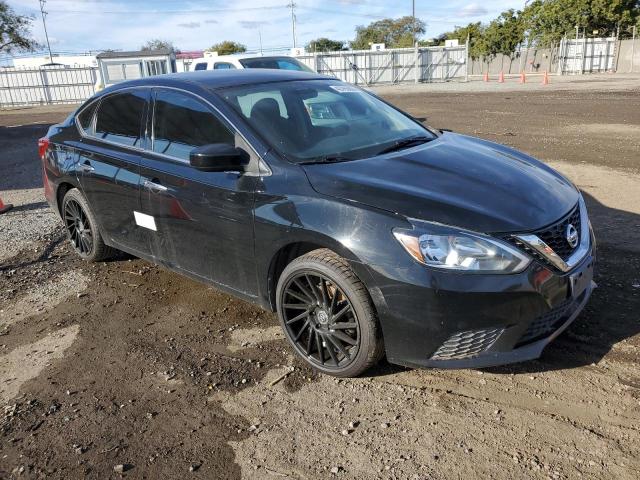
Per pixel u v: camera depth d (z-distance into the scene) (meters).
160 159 4.08
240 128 3.59
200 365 3.55
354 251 2.93
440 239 2.79
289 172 3.31
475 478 2.49
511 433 2.74
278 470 2.64
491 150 3.91
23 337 4.09
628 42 37.56
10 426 3.08
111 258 5.39
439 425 2.84
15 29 39.62
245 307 4.29
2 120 23.75
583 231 3.25
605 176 7.44
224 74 4.31
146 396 3.28
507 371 3.23
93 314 4.36
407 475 2.54
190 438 2.90
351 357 3.17
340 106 4.18
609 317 3.70
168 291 4.68
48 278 5.13
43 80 34.09
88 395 3.32
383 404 3.04
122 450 2.85
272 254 3.35
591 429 2.72
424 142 3.98
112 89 4.79
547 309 2.88
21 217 7.21
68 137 5.12
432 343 2.86
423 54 35.91
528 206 3.02
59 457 2.82
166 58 21.36
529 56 45.91
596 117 13.15
